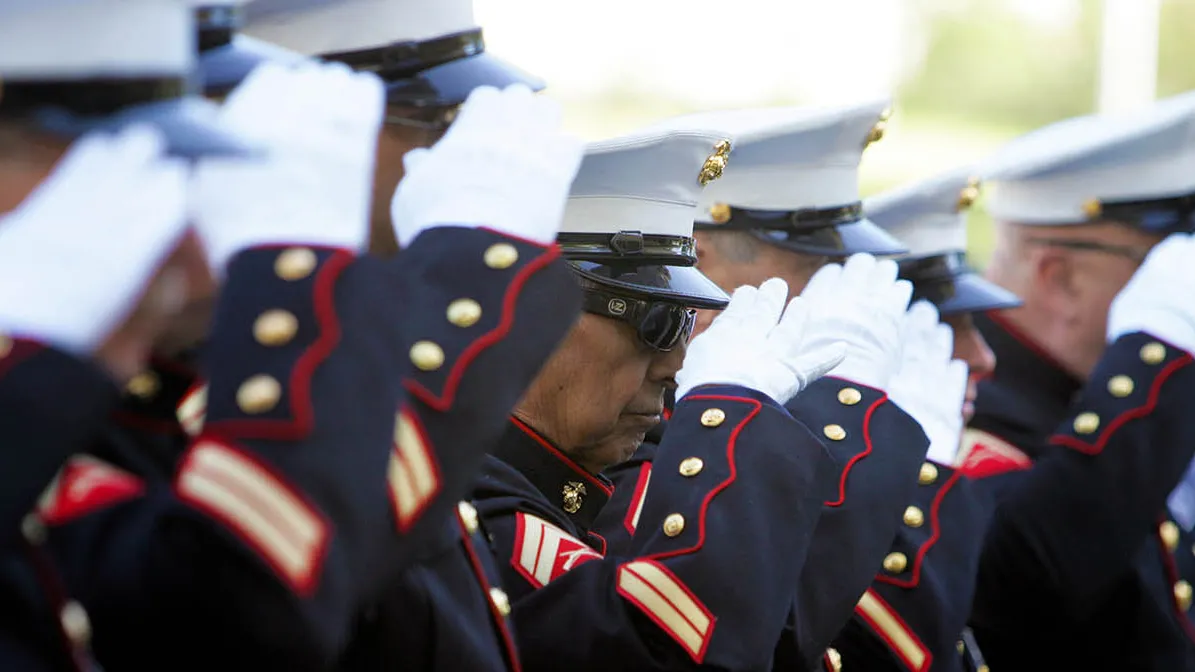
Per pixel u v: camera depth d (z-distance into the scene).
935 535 7.70
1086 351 11.27
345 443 3.85
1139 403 9.29
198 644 3.77
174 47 3.82
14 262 3.39
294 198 4.00
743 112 8.89
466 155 4.81
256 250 3.96
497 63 5.96
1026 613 9.41
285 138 4.04
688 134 6.80
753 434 6.26
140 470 4.09
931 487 7.84
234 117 4.05
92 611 3.79
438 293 4.61
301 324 3.92
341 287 3.99
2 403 3.31
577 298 4.80
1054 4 32.88
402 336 4.11
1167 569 9.88
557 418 6.91
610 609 5.95
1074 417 9.45
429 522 4.42
